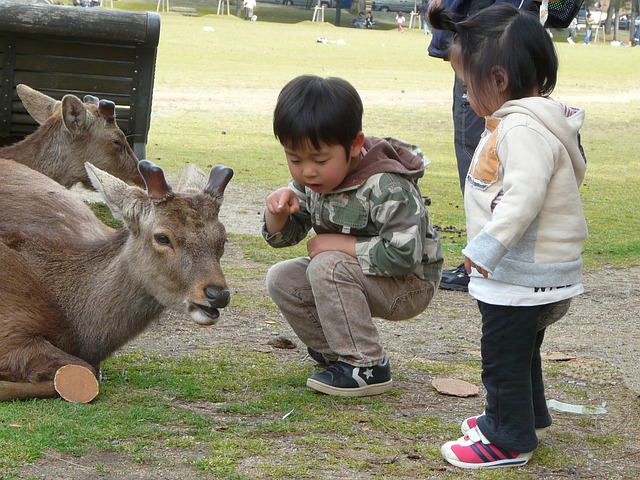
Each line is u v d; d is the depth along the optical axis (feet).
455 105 22.39
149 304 14.80
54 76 28.71
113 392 14.56
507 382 11.99
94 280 14.94
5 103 28.76
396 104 69.51
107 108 26.50
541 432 12.97
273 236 15.07
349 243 14.64
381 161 14.35
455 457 12.16
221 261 24.94
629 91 90.48
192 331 18.49
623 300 22.48
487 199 11.89
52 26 27.43
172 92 69.00
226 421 13.44
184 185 15.47
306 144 13.41
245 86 74.84
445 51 21.07
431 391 15.33
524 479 11.85
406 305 15.19
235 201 33.50
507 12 12.13
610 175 44.78
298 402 14.37
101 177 14.52
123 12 28.12
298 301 15.33
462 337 19.02
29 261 14.97
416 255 14.23
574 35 224.53
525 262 11.78
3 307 14.24
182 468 11.62
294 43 132.46
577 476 12.03
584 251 28.02
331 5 243.81
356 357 14.70
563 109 11.83
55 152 26.17
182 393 14.60
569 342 18.80
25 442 12.06
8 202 16.28
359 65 104.01
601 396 15.47
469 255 11.38
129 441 12.38
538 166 11.37
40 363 14.16
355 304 14.62
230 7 222.28
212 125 53.93
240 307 20.34
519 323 11.84
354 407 14.28
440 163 45.32
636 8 247.29
